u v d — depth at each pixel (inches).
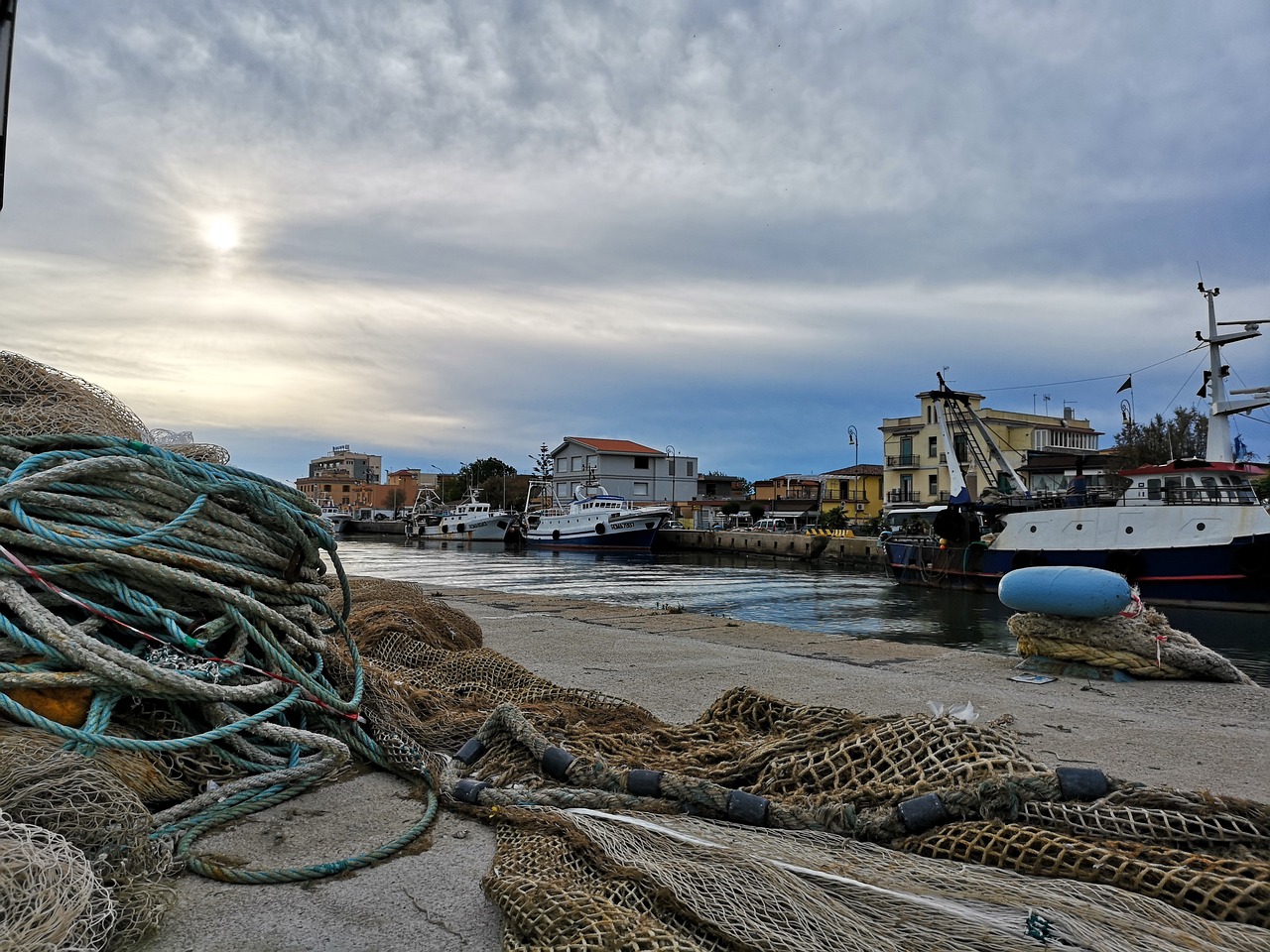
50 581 117.6
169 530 126.3
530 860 94.3
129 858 86.7
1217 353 946.7
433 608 292.2
